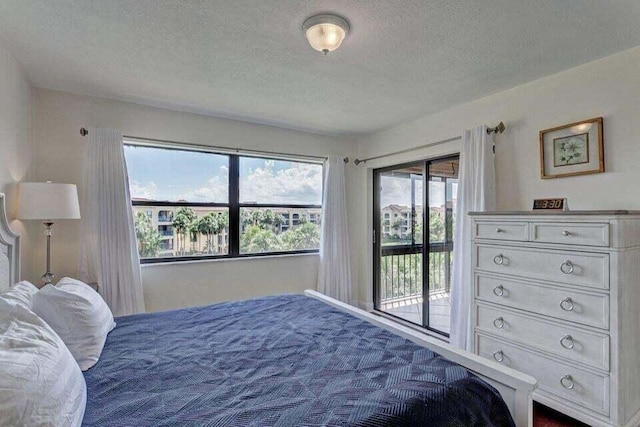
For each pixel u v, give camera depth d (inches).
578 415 71.2
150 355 59.7
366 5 64.6
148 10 66.9
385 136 157.0
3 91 82.4
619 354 65.8
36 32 75.3
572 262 72.9
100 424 39.9
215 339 67.2
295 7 65.4
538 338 79.0
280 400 44.8
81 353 56.2
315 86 105.1
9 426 31.4
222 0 63.3
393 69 92.8
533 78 98.2
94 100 114.5
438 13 67.1
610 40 76.9
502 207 107.3
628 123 80.7
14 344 39.8
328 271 159.8
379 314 163.8
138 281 117.7
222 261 138.6
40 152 106.2
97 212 110.4
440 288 136.6
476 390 48.4
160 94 112.6
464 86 104.3
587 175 87.9
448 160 133.2
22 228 96.0
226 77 98.7
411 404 43.3
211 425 39.3
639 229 71.6
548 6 64.6
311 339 66.8
